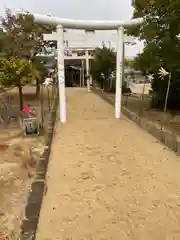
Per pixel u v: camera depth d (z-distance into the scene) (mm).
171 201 6246
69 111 18922
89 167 8312
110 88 29328
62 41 14125
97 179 7434
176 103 16781
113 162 8719
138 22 14359
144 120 13672
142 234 5043
